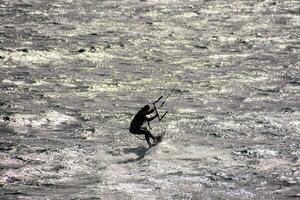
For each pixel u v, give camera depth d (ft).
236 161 178.40
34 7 609.42
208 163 175.94
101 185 157.99
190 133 208.03
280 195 152.66
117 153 185.47
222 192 154.10
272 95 270.26
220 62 356.18
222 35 465.06
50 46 395.55
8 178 163.02
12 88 277.44
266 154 184.85
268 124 218.59
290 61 357.61
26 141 197.36
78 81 298.56
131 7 633.20
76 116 231.30
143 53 385.09
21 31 458.50
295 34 471.62
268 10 624.59
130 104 254.06
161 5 654.53
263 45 418.72
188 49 403.54
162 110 242.78
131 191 153.99
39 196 150.82
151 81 302.66
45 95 265.54
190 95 271.69
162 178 163.53
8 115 226.99
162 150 187.62
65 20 527.40
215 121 223.51
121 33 466.29
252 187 157.89
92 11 594.65
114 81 300.40
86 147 191.72
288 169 171.63
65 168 171.22
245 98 264.11
